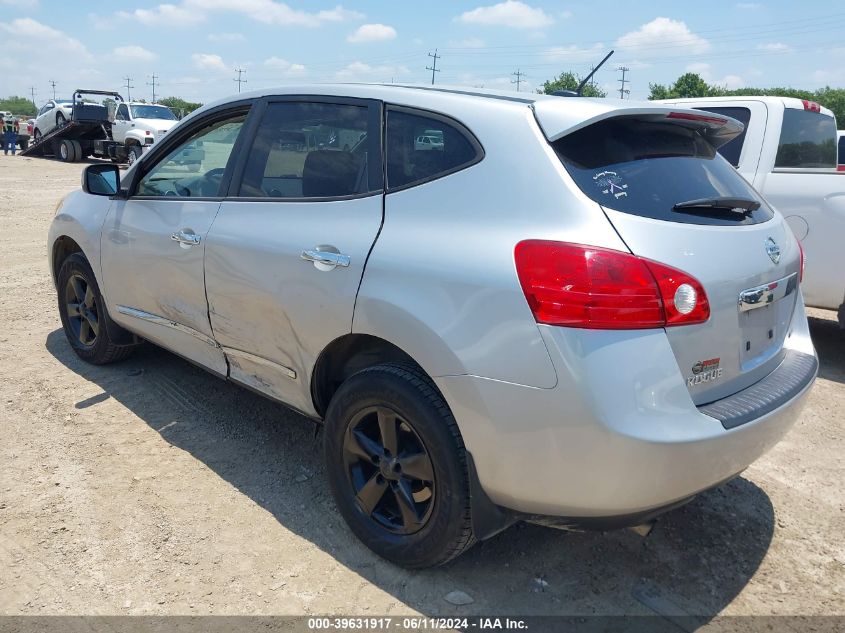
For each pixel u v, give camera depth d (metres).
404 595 2.64
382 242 2.65
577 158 2.42
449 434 2.47
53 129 27.17
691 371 2.31
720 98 5.86
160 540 2.90
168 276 3.64
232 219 3.28
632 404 2.16
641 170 2.51
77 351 4.77
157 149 3.94
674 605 2.64
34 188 16.56
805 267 5.13
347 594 2.63
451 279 2.41
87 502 3.15
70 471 3.40
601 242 2.22
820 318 6.96
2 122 30.92
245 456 3.62
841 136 10.08
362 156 2.90
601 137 2.51
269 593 2.62
